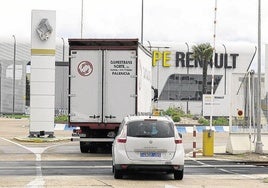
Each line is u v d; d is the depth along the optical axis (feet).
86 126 142.20
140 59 144.97
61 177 96.32
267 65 150.51
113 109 141.28
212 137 145.59
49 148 171.32
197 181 92.58
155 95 214.90
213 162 131.23
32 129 208.54
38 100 208.03
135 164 91.66
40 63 207.31
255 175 103.91
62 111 467.93
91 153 152.66
